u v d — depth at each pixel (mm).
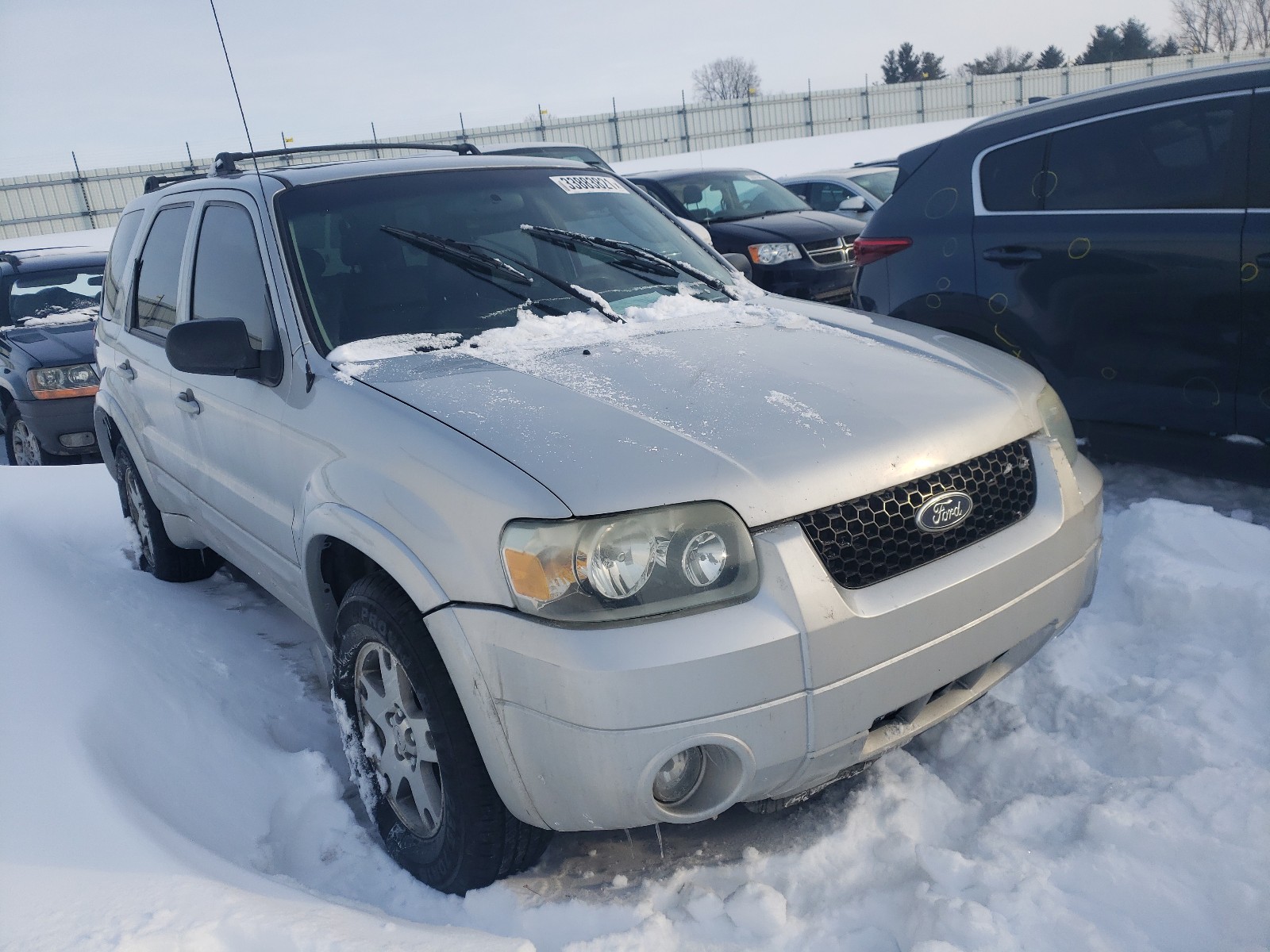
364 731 2482
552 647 1838
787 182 12164
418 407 2238
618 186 3645
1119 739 2598
